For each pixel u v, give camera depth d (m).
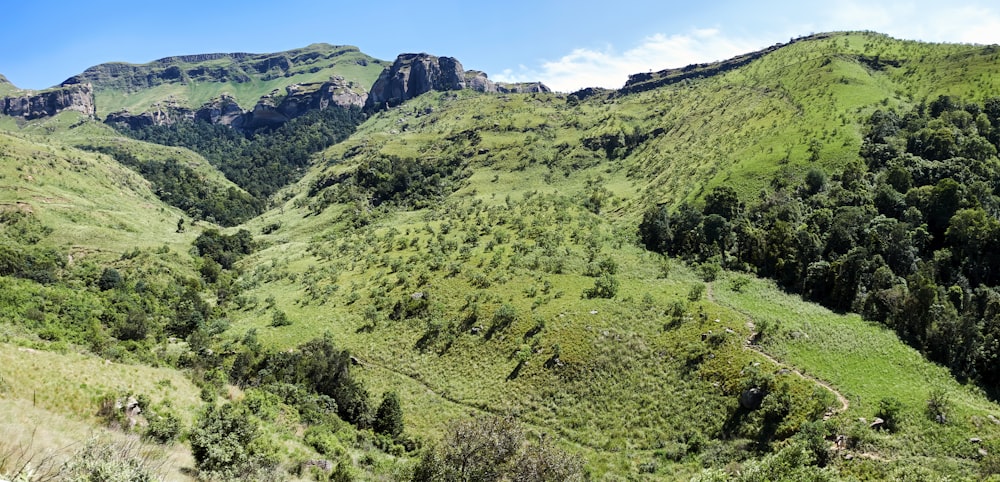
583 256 92.00
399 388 66.44
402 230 130.00
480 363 67.75
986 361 54.41
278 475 34.09
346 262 113.50
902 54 163.50
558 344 64.38
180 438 37.00
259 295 108.25
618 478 45.03
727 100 168.88
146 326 81.06
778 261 80.44
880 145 98.12
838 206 87.88
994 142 101.19
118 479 19.47
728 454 45.47
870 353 56.44
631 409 54.31
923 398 45.94
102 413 36.94
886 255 76.38
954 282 72.56
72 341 64.94
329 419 55.00
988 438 40.41
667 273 83.44
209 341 80.12
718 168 116.88
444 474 27.50
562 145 191.62
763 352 55.53
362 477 41.53
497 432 28.95
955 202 80.19
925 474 35.88
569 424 54.62
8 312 70.56
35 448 24.55
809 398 46.69
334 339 79.00
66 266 112.94
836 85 136.75
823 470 25.98
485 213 131.50
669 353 59.47
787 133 118.44
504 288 83.00
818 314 66.75
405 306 83.50
